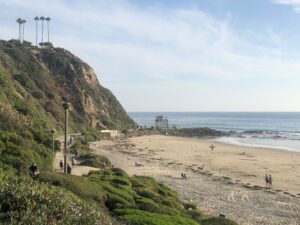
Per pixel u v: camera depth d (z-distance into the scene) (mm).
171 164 61281
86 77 134125
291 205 35312
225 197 37969
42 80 110812
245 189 42531
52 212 10688
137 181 31594
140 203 21203
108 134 107500
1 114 34125
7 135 27188
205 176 50781
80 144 72188
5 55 110875
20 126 35375
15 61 112562
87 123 111125
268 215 31344
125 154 72438
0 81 63969
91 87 132500
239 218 29922
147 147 86938
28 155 25203
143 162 62531
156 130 137750
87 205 13797
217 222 22000
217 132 140000
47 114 90500
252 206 34469
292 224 28703
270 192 41125
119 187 24000
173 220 16891
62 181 18188
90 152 66375
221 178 49219
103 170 37750
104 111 130750
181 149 84312
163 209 20031
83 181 20016
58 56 131000
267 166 60188
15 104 55000
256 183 46719
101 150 76500
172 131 138875
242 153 77062
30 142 30266
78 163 48094
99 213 13359
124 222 15562
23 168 22062
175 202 26703
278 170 56438
